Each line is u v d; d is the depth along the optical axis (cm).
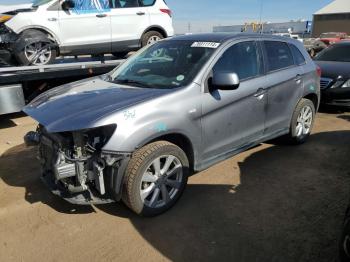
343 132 632
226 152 417
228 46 412
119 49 855
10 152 533
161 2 912
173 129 344
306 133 560
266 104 455
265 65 460
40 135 367
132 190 327
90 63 729
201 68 380
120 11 834
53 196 398
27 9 744
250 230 335
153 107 334
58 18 748
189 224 345
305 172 460
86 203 329
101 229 338
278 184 427
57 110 334
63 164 317
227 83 362
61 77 700
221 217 356
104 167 317
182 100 354
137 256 301
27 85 674
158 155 337
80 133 313
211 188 416
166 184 357
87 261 296
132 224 345
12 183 431
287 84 489
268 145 558
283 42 509
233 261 295
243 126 429
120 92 362
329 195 401
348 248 247
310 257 299
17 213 365
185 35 468
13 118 718
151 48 467
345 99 748
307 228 338
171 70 399
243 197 396
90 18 789
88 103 339
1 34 698
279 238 324
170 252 306
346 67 783
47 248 312
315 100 572
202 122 373
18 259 298
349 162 493
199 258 299
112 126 313
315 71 554
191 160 380
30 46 711
